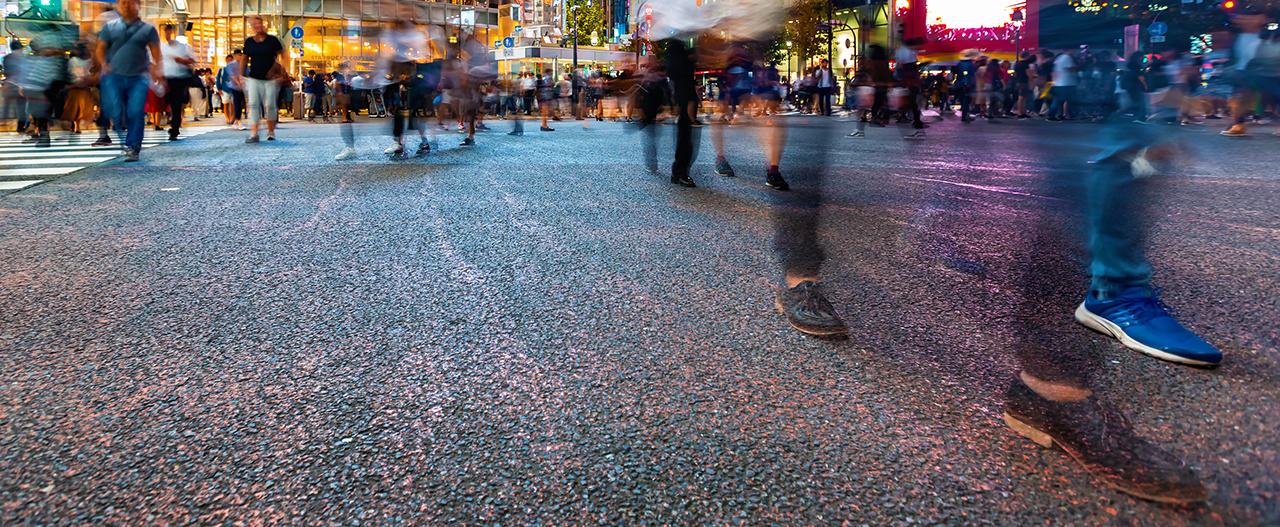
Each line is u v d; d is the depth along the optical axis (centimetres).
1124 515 144
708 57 542
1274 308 276
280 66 1141
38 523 145
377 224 446
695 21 484
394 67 932
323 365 224
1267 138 1034
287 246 388
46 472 163
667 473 162
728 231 421
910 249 378
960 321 262
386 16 3080
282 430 182
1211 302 286
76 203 530
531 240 399
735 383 209
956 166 773
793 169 728
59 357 231
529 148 1023
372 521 146
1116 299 231
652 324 259
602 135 1372
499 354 232
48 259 362
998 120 1717
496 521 145
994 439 175
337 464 167
